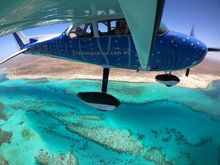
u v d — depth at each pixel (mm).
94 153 6918
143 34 2885
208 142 7301
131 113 9219
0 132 8227
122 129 8070
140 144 7230
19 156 7000
